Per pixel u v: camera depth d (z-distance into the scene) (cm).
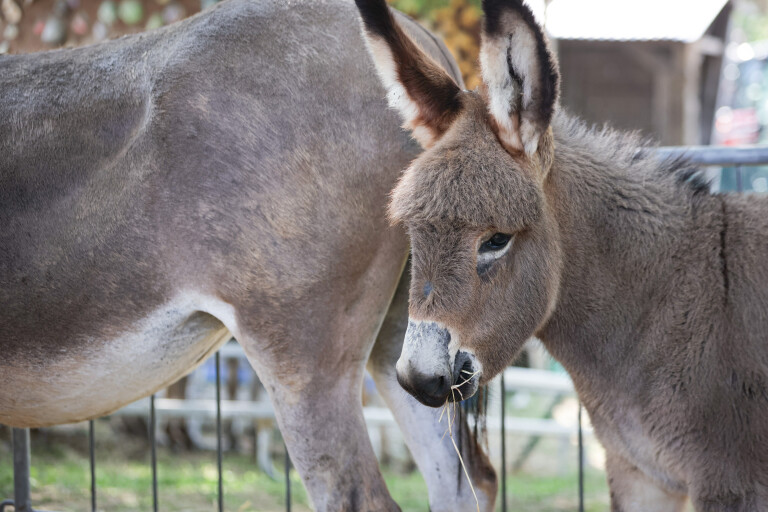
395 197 232
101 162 266
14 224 271
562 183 266
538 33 225
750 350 251
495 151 231
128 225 259
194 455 677
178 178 255
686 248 268
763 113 1468
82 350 271
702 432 254
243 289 257
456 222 221
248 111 256
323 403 266
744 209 273
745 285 257
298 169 255
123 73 272
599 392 280
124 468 594
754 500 248
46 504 472
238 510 483
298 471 272
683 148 358
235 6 272
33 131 275
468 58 574
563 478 642
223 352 644
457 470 294
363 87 262
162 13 537
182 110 256
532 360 778
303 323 261
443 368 220
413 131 250
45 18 532
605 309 272
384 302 275
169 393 686
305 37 263
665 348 263
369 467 270
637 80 1498
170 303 264
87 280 265
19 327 274
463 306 224
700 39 1267
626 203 271
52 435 647
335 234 259
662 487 279
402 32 243
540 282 246
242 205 254
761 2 2194
